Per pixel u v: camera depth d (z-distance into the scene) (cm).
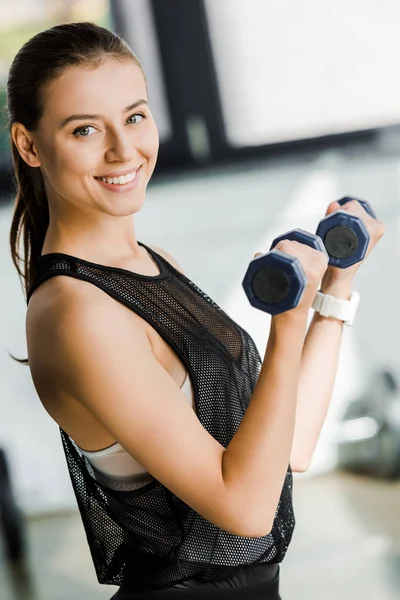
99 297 131
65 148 132
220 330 150
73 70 131
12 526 364
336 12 445
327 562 333
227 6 446
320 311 161
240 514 121
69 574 342
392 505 370
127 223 146
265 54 452
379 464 391
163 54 451
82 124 131
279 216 443
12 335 408
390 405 392
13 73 137
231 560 142
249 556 144
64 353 126
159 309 140
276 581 150
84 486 144
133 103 133
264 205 445
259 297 117
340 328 164
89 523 146
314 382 160
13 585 337
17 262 161
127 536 143
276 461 121
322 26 448
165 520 139
